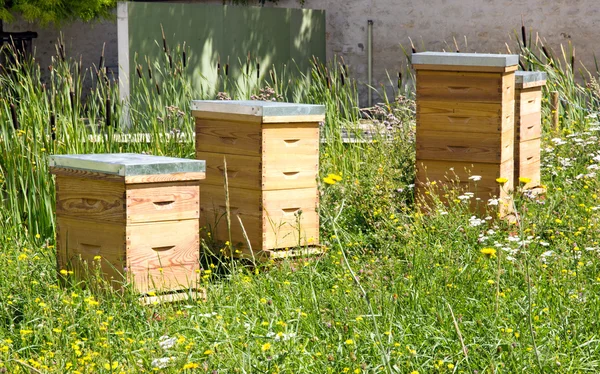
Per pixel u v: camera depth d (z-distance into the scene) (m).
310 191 6.58
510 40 16.92
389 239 6.07
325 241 6.55
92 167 5.18
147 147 8.57
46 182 7.18
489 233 5.86
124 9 13.45
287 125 6.41
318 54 18.62
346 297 4.81
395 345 4.03
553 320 4.51
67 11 17.30
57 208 5.45
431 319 4.57
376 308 4.68
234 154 6.52
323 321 4.58
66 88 8.24
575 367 3.99
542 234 6.38
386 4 18.05
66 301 4.66
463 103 7.07
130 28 13.52
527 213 6.34
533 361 3.98
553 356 3.99
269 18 16.98
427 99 7.22
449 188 7.22
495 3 16.97
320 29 18.56
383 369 3.92
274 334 4.20
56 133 7.62
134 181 5.04
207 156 6.73
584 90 11.05
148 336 4.59
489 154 7.02
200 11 15.05
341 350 4.14
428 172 7.31
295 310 4.77
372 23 18.22
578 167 8.46
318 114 6.51
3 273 5.56
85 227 5.30
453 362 4.08
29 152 7.25
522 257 5.07
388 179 7.89
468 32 17.31
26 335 4.58
